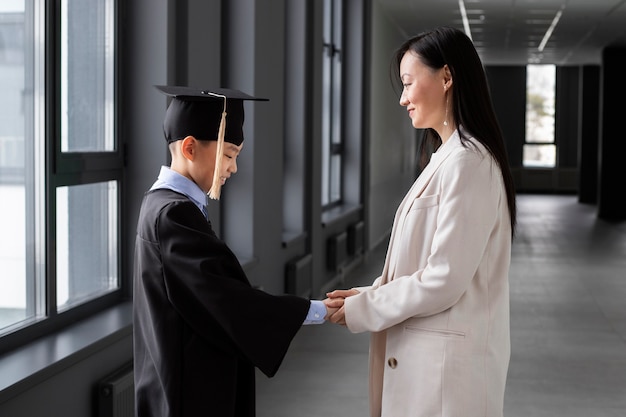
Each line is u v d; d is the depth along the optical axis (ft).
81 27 12.25
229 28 18.60
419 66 7.41
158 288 6.39
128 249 13.79
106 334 11.09
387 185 46.93
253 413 6.85
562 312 24.73
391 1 40.86
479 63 7.38
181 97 6.67
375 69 40.83
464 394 7.10
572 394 16.39
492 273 7.32
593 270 33.30
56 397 9.88
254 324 6.40
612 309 25.20
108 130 13.29
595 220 56.24
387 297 7.25
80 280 12.39
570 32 51.70
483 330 7.21
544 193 80.84
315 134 25.49
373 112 40.57
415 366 7.25
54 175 11.24
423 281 7.06
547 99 80.33
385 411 7.50
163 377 6.35
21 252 10.61
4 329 10.25
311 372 17.85
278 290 21.77
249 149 18.83
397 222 7.60
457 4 41.34
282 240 22.02
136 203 13.78
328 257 28.50
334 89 35.04
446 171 7.13
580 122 71.05
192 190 6.73
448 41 7.29
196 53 15.01
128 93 13.76
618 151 57.72
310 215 25.18
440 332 7.16
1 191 10.00
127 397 11.24
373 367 7.88
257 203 19.33
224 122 6.61
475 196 6.98
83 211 12.42
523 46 60.54
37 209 11.02
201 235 6.38
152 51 13.73
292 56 24.44
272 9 20.30
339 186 36.40
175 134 6.73
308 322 7.15
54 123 11.21
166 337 6.36
